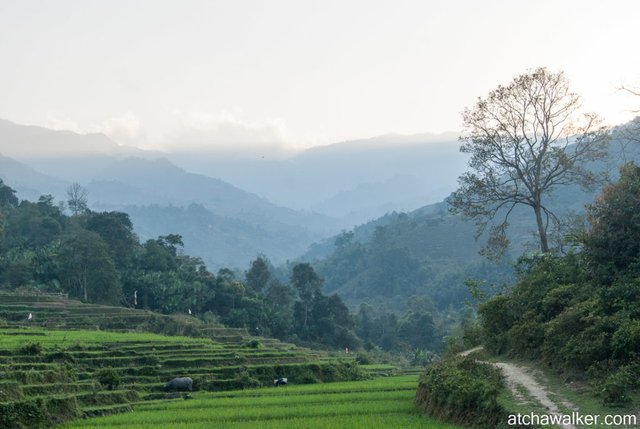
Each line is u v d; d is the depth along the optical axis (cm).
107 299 11194
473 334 4916
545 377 3169
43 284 11188
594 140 4750
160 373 5553
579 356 2991
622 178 3844
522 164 4931
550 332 3316
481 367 3481
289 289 14362
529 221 15662
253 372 5991
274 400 4391
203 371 5781
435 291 16638
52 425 3484
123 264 12688
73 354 5453
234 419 3575
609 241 3650
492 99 4862
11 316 8819
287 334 12988
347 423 3152
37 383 4094
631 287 3256
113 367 5425
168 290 12275
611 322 2984
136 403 4469
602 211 3750
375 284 18725
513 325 3975
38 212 14000
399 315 15738
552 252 4512
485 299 5184
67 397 3756
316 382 6138
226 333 10025
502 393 2941
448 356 4475
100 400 4234
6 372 3969
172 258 13562
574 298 3559
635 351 2772
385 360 10912
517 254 13912
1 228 12588
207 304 12788
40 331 7275
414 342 13312
